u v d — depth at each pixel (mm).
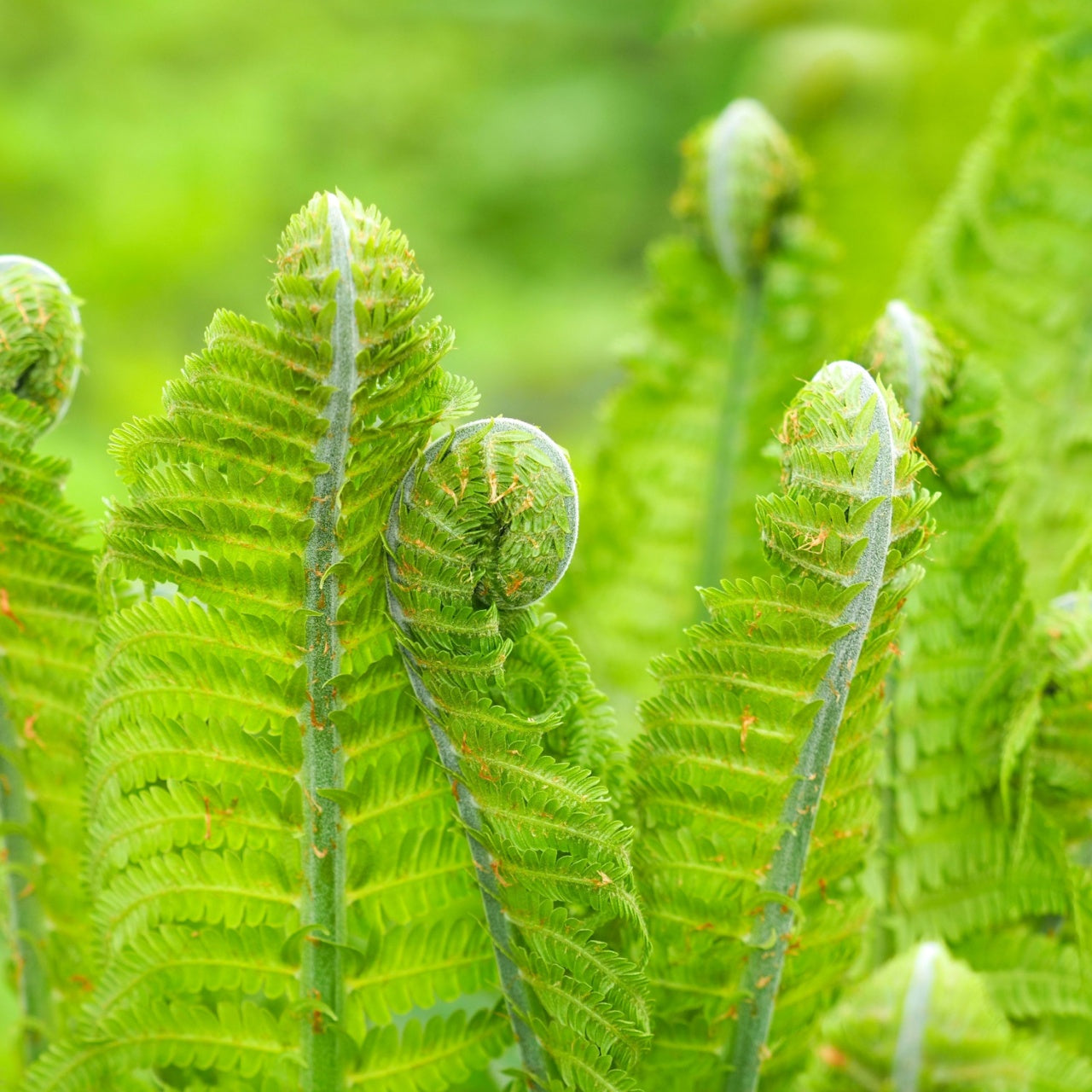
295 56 4203
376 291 1400
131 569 1422
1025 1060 1369
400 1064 1446
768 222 1632
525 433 1409
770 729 1426
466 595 1413
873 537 1410
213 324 1405
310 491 1409
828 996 1468
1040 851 1491
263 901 1438
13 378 1462
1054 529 1631
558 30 3986
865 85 2363
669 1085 1455
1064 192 1641
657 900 1446
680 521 1670
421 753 1433
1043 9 1648
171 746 1432
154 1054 1445
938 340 1490
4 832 1489
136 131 3727
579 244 4145
